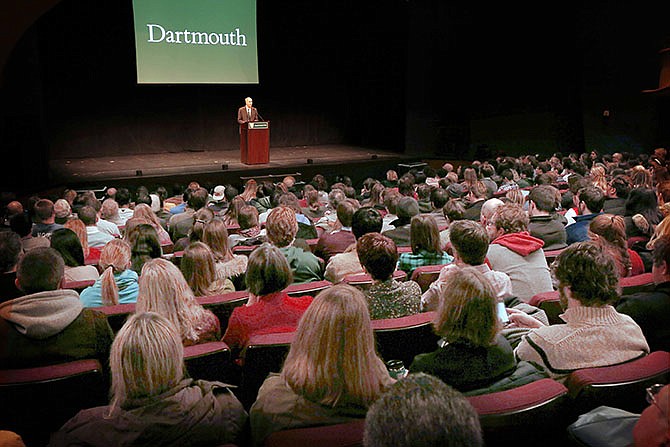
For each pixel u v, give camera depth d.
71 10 14.02
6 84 10.77
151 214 5.71
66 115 14.48
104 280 3.42
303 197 9.12
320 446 1.63
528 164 9.89
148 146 15.66
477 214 6.06
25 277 2.53
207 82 14.72
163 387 1.78
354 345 1.82
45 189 11.13
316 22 17.03
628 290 3.11
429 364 2.06
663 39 12.35
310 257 4.07
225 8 14.65
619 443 1.72
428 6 14.63
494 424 1.79
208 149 16.42
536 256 3.56
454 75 14.89
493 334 2.03
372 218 4.30
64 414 2.28
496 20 14.28
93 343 2.53
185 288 2.81
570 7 13.43
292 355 1.89
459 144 15.16
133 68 15.05
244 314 2.79
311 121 17.66
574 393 1.97
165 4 13.97
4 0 3.00
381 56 16.08
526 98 14.41
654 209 4.73
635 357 2.22
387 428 1.03
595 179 6.92
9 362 2.41
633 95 13.01
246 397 2.56
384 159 14.79
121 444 1.76
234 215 6.43
